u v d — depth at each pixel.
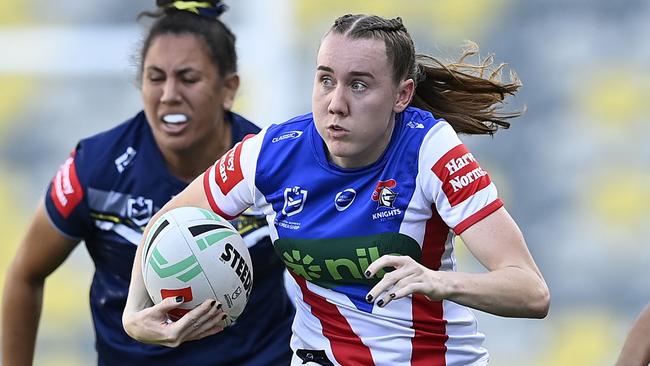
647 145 36.88
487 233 12.81
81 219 17.38
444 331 13.88
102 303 17.80
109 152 17.36
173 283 13.51
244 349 17.56
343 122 12.68
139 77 18.27
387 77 12.77
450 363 13.98
